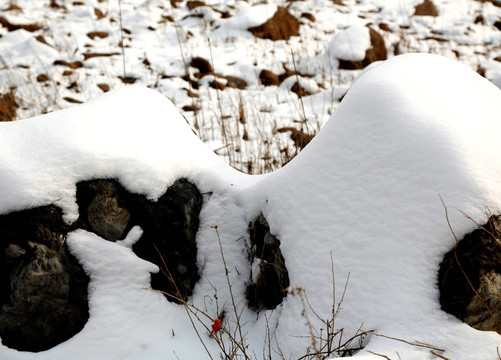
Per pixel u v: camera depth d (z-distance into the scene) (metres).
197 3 6.46
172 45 5.74
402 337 1.81
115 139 2.38
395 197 2.04
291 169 2.41
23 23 5.66
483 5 6.97
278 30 6.11
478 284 1.85
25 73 4.95
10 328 2.11
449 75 2.33
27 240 2.16
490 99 2.28
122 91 2.77
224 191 2.62
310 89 5.04
